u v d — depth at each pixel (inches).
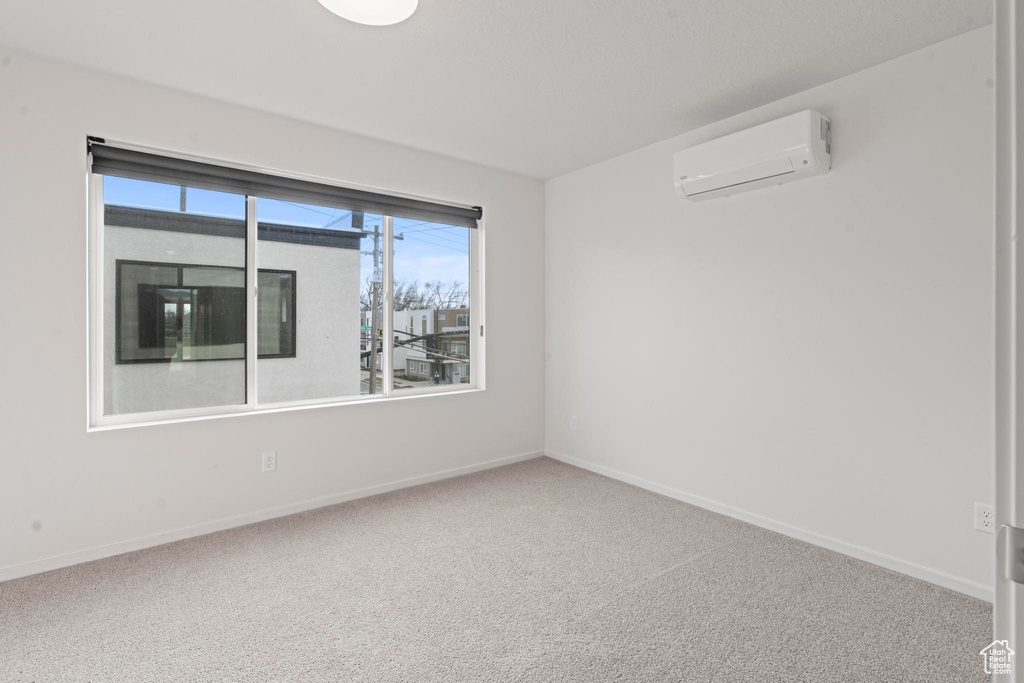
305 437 130.3
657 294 142.6
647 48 94.3
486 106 118.9
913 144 94.9
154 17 84.4
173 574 97.7
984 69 86.8
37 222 97.2
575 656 74.4
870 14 83.8
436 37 90.6
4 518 95.0
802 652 75.0
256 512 123.0
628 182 150.0
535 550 108.2
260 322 129.3
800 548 108.7
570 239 169.9
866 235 101.3
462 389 165.2
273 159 123.2
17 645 76.3
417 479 150.4
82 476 102.2
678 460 138.1
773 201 116.2
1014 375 17.7
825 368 108.0
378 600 89.1
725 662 72.9
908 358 96.4
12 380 95.4
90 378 107.7
